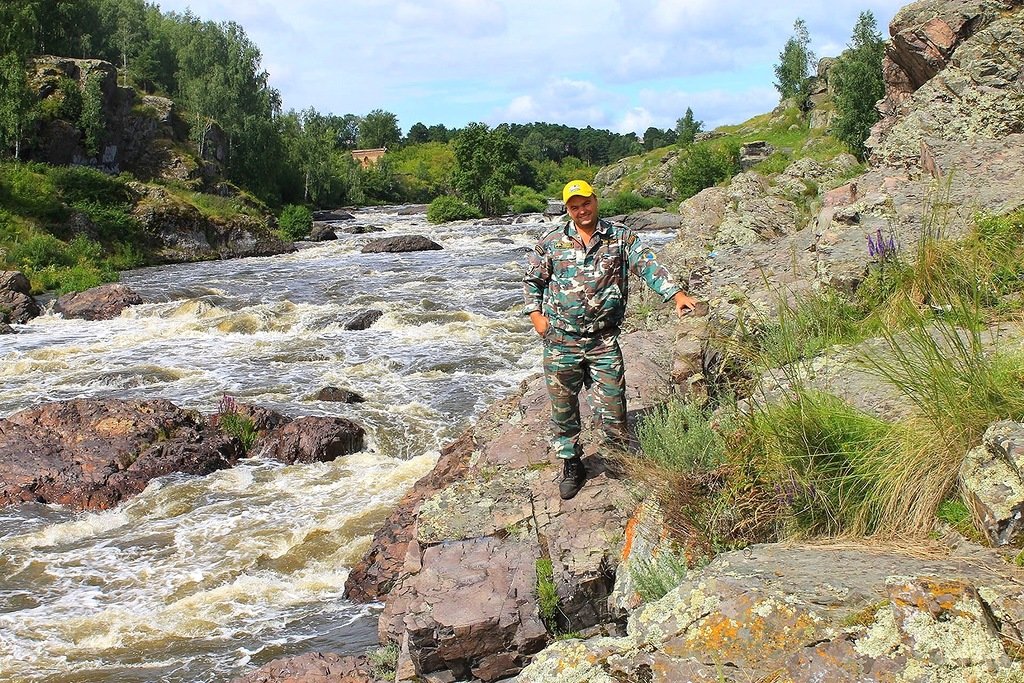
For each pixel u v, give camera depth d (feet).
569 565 14.11
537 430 18.86
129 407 35.91
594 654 9.55
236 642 20.43
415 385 45.47
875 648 8.66
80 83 172.24
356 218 217.56
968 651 8.42
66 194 126.41
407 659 14.60
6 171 121.60
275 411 38.50
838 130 169.99
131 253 120.47
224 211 143.33
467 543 15.30
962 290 18.45
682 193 224.94
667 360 20.35
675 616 9.82
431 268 100.17
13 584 24.29
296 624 21.13
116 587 23.90
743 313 20.92
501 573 14.44
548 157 560.61
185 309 72.13
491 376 46.85
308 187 247.09
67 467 31.71
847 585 9.61
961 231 22.26
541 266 15.90
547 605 13.73
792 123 266.57
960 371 13.39
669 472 14.56
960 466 11.73
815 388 15.39
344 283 88.79
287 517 28.04
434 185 360.48
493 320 61.98
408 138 587.68
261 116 226.99
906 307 18.08
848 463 13.24
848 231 25.16
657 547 13.43
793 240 27.86
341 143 565.53
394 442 36.58
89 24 259.60
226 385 46.75
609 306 15.60
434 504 16.37
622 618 13.28
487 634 13.61
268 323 63.77
